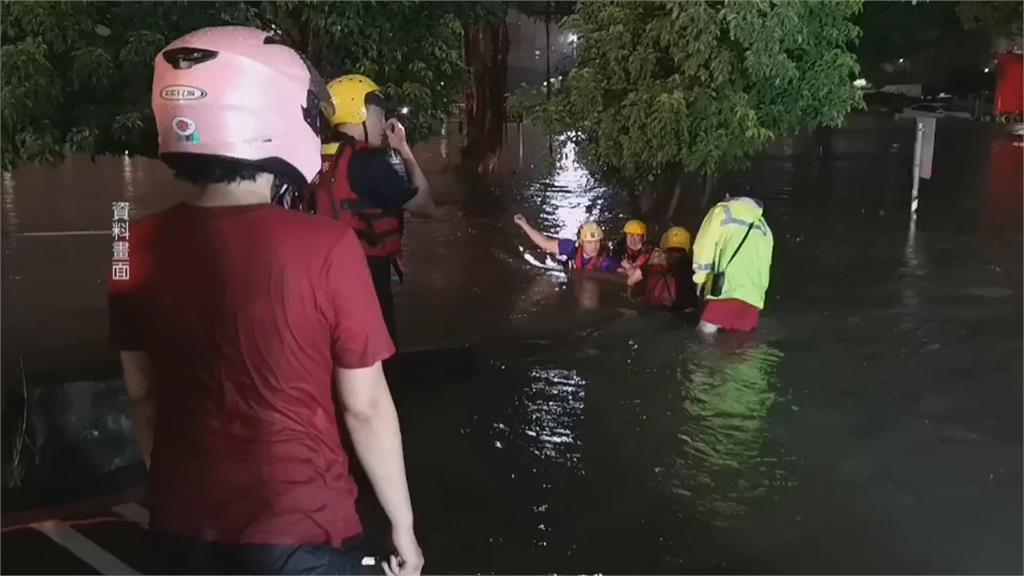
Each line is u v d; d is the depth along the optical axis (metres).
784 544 4.28
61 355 6.57
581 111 11.09
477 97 18.61
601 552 4.18
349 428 2.24
